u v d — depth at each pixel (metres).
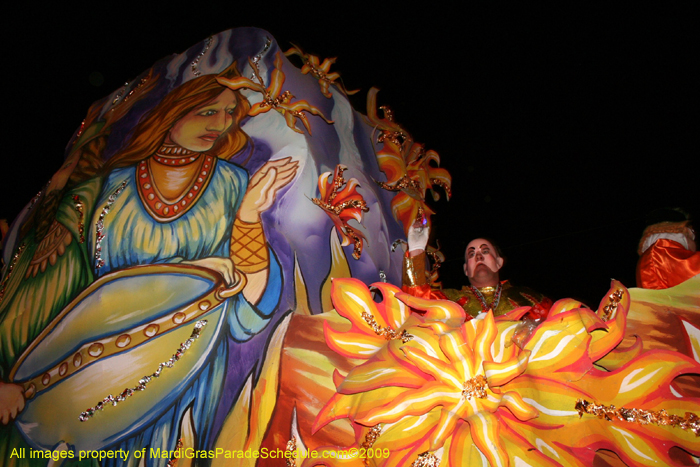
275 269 2.06
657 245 1.88
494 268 2.29
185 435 1.77
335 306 1.85
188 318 1.93
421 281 2.27
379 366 1.66
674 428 1.44
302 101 2.38
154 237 2.07
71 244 2.14
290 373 1.84
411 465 1.47
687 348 1.64
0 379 1.96
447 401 1.54
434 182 3.04
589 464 1.44
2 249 2.65
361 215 2.25
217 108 2.39
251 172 2.21
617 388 1.52
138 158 2.30
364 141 2.77
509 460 1.44
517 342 1.63
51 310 2.03
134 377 1.85
